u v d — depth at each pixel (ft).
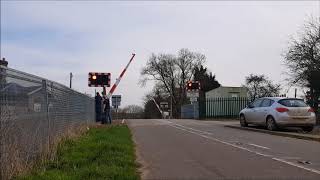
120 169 32.63
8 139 26.66
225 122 105.29
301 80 117.91
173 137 63.41
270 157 42.65
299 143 55.72
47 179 27.45
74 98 61.72
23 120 30.48
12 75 27.94
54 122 43.65
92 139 51.85
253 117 79.61
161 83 305.73
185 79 304.30
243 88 207.00
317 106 108.78
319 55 114.11
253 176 32.55
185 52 305.53
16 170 27.50
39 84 36.42
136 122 106.32
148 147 50.96
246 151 47.26
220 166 37.22
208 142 56.54
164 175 33.09
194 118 149.69
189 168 36.24
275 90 187.93
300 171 34.71
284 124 72.49
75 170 31.45
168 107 307.58
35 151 33.71
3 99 26.14
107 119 96.27
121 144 48.42
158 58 305.12
